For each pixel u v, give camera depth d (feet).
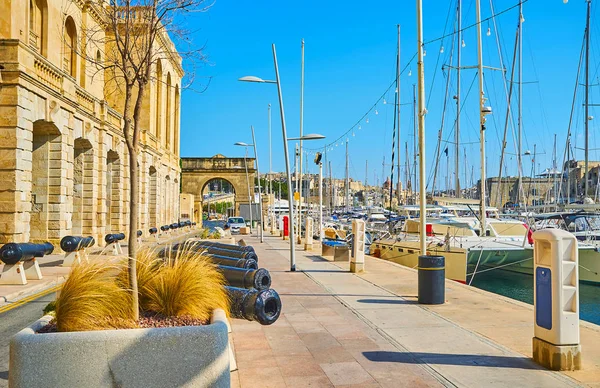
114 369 15.64
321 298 45.47
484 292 48.26
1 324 36.55
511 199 234.99
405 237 92.68
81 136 99.40
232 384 22.48
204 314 20.84
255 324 34.65
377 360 26.11
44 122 83.25
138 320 19.61
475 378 23.11
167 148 197.88
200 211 281.33
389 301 43.80
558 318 24.14
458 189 137.08
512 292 77.61
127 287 20.58
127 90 23.45
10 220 72.64
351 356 26.86
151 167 166.81
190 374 15.94
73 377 15.44
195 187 280.72
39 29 91.86
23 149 74.90
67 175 91.35
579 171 216.95
